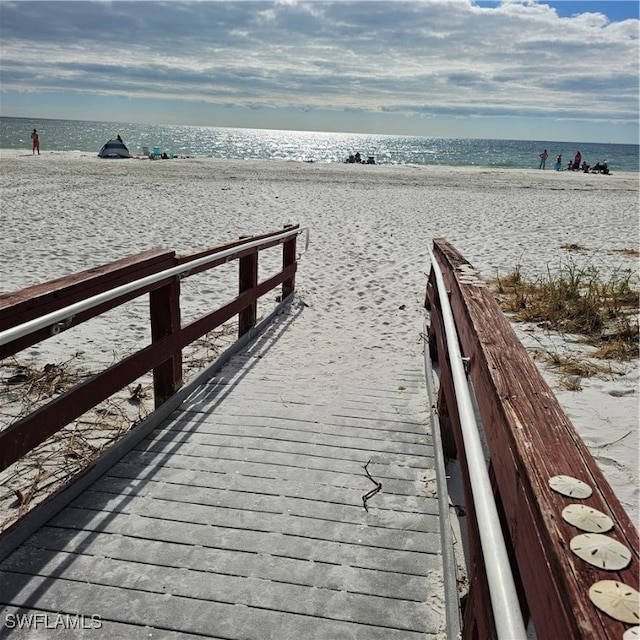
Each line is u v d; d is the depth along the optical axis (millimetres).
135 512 2760
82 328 5938
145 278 3275
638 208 17656
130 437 3355
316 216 14133
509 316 6820
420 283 8562
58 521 2660
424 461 3412
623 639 887
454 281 3662
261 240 5645
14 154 31922
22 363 4996
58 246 9539
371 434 3742
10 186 16625
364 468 3287
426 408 4227
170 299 3723
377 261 9898
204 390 4328
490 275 8977
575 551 1077
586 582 1012
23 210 12742
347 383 4734
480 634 1588
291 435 3662
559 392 4680
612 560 1048
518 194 20672
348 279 8688
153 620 2143
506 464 1576
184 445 3449
